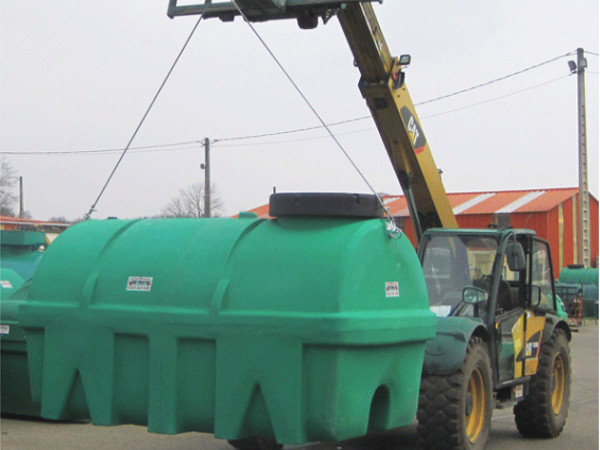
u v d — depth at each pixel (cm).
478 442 691
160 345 466
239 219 502
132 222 524
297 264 452
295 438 436
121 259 496
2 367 849
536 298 844
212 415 460
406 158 1064
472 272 776
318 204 470
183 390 465
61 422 863
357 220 472
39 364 505
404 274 500
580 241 3000
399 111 1034
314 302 439
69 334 491
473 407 699
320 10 819
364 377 454
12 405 861
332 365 434
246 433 455
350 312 442
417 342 507
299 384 437
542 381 831
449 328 684
